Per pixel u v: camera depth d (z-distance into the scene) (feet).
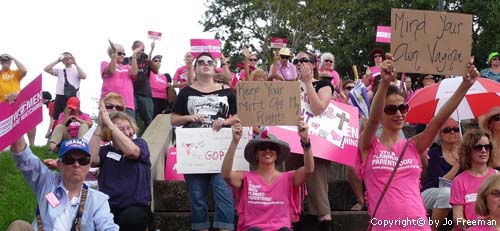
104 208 22.09
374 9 105.50
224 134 27.35
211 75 28.66
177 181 30.25
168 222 28.91
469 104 28.84
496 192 21.36
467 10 96.48
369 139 22.03
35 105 21.47
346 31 109.09
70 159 21.89
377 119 21.33
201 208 27.12
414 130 42.52
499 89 28.22
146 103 47.34
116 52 43.88
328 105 28.78
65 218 21.89
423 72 21.13
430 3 96.94
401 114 22.13
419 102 28.27
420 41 21.16
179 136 27.27
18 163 22.24
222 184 27.07
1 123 21.77
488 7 95.25
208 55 28.71
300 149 28.12
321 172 28.17
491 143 24.50
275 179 24.90
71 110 38.11
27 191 36.42
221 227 26.86
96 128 26.35
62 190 22.13
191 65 43.86
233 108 28.48
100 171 26.40
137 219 25.71
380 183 21.99
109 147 26.55
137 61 47.03
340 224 28.73
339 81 44.19
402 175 21.94
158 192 30.14
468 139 24.54
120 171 26.25
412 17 21.13
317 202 27.94
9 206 33.96
